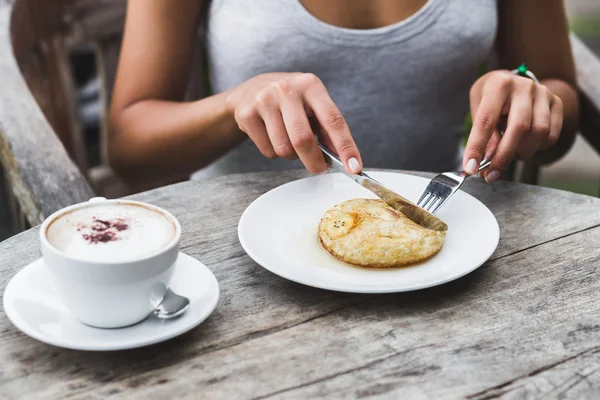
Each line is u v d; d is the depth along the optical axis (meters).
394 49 1.48
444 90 1.58
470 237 0.94
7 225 2.28
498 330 0.77
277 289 0.84
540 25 1.64
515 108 1.13
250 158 1.59
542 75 1.67
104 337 0.70
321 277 0.84
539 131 1.14
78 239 0.71
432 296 0.84
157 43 1.51
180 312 0.72
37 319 0.71
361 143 1.58
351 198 1.05
